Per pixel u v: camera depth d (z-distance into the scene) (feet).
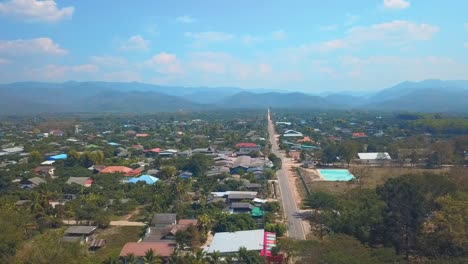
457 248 230.68
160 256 261.44
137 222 368.27
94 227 331.98
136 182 487.61
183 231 298.56
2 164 603.67
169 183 483.92
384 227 267.59
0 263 221.25
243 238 297.53
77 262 224.33
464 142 622.54
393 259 205.16
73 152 602.44
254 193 426.10
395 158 652.89
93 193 424.05
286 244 254.06
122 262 265.75
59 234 247.91
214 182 492.13
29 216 319.47
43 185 449.89
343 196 354.95
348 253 199.11
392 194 273.33
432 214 260.21
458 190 284.00
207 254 266.77
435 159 599.16
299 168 606.55
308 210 394.11
